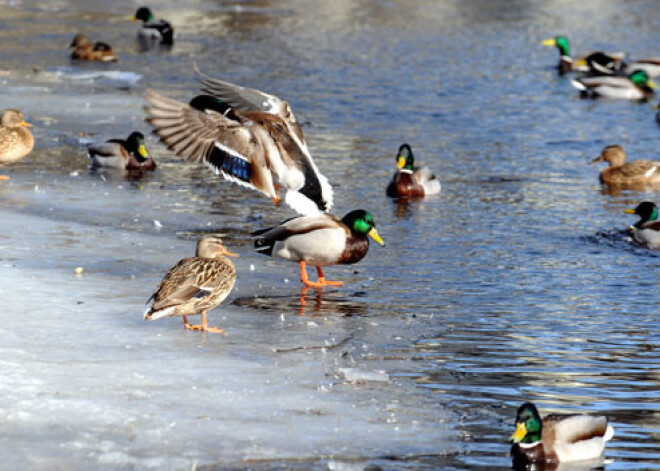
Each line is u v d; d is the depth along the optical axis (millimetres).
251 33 50469
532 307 15094
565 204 22547
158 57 42438
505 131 31312
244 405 10742
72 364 11633
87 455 9375
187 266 12664
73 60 40688
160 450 9570
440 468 9547
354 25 54281
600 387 11891
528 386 11828
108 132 28141
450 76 40875
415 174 22828
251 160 9047
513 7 64500
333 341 13047
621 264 17781
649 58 48344
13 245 16969
